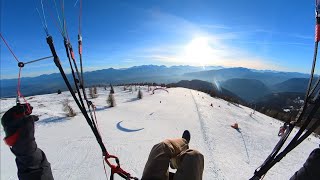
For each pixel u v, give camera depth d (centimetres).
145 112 1914
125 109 2025
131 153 1068
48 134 1364
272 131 1839
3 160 1016
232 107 2786
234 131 1595
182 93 3309
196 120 1720
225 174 916
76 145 1165
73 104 2400
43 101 2817
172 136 1342
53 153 1082
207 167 961
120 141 1217
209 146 1215
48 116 1797
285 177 981
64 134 1348
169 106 2206
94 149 1105
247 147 1326
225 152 1173
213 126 1619
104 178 848
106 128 1441
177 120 1684
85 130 1412
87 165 947
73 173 888
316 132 2091
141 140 1244
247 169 1002
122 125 1509
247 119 2173
